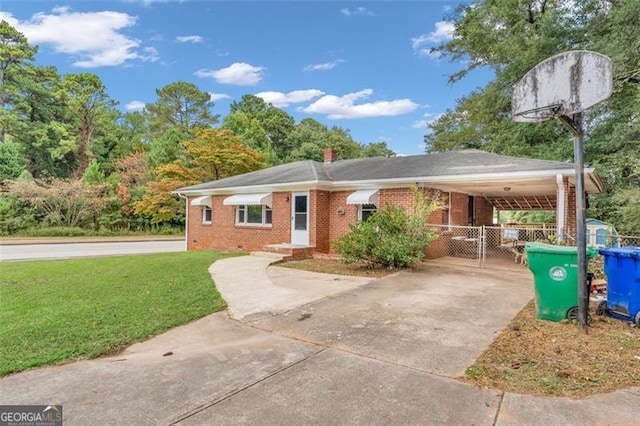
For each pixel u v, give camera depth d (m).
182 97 52.19
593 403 3.40
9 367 4.42
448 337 5.21
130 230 36.75
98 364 4.56
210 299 7.67
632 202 14.70
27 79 41.03
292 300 7.54
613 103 17.09
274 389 3.76
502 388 3.71
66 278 10.73
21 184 31.73
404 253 10.91
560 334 5.23
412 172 13.22
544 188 14.48
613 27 16.39
